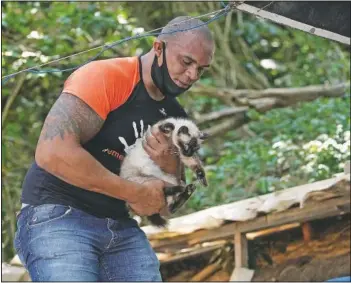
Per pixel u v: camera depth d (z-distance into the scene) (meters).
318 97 13.32
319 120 12.26
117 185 4.51
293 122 12.74
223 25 15.94
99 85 4.55
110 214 4.73
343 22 5.98
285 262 8.65
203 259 9.14
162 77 4.70
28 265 4.59
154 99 4.80
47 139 4.43
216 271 8.98
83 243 4.57
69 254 4.51
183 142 4.96
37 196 4.64
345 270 8.34
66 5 12.08
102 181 4.47
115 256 4.79
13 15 11.93
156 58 4.70
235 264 8.48
